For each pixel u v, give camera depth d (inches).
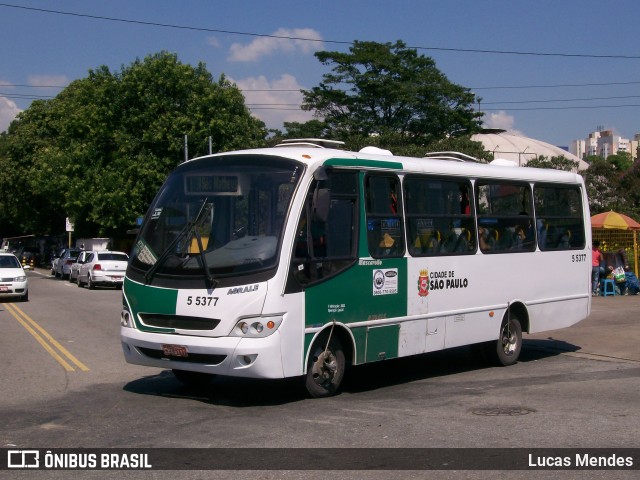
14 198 2253.9
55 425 310.3
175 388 392.8
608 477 240.5
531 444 278.7
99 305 927.0
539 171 506.9
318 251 354.9
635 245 970.1
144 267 360.8
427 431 297.6
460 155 495.2
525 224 490.0
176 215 363.6
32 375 430.6
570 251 524.1
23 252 2839.6
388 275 390.3
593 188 1368.1
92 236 1924.2
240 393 378.9
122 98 1520.7
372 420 317.1
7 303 958.4
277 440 283.4
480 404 352.2
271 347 329.1
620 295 906.1
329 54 2030.0
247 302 328.5
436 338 420.2
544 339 591.2
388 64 2004.2
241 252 339.3
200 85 1534.2
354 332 371.9
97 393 378.9
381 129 1942.7
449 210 435.2
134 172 1503.4
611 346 555.2
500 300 466.3
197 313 335.9
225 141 1526.8
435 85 2012.8
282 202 345.1
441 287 423.5
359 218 377.7
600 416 326.0
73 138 1573.6
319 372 360.2
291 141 422.0
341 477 239.5
